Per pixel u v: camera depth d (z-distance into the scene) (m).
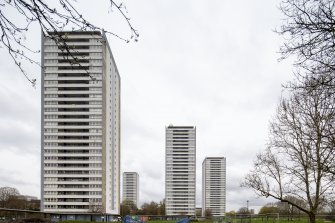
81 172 100.00
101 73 99.62
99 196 98.56
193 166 171.88
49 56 101.62
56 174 99.69
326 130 8.49
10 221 22.92
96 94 101.31
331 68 5.77
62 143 101.12
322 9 5.27
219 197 187.62
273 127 17.94
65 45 4.41
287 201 15.78
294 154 15.35
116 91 122.19
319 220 32.28
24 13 4.00
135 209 158.62
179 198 168.75
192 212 167.00
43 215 36.38
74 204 98.12
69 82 101.62
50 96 101.56
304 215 37.31
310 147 12.29
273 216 44.38
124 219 43.25
